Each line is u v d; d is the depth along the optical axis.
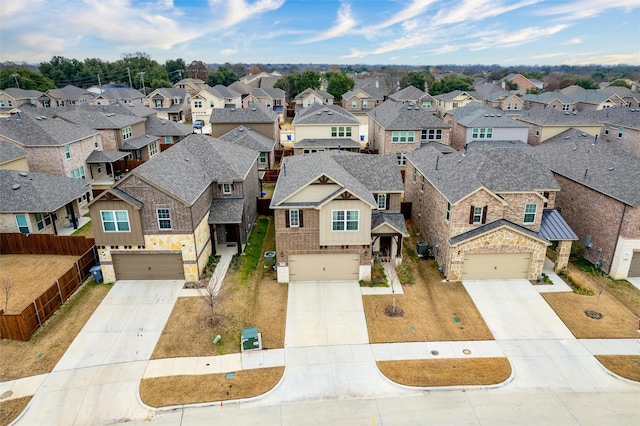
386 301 23.97
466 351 19.83
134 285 25.22
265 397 17.16
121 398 17.02
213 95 84.56
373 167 30.11
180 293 24.42
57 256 28.44
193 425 15.81
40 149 37.50
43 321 21.47
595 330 21.30
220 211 28.88
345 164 30.41
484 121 47.03
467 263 25.77
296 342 20.48
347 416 16.23
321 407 16.69
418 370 18.56
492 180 26.05
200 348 19.97
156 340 20.42
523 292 24.73
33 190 29.89
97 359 19.12
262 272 27.14
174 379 18.02
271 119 53.38
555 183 26.34
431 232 29.98
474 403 16.84
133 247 24.83
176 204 24.09
